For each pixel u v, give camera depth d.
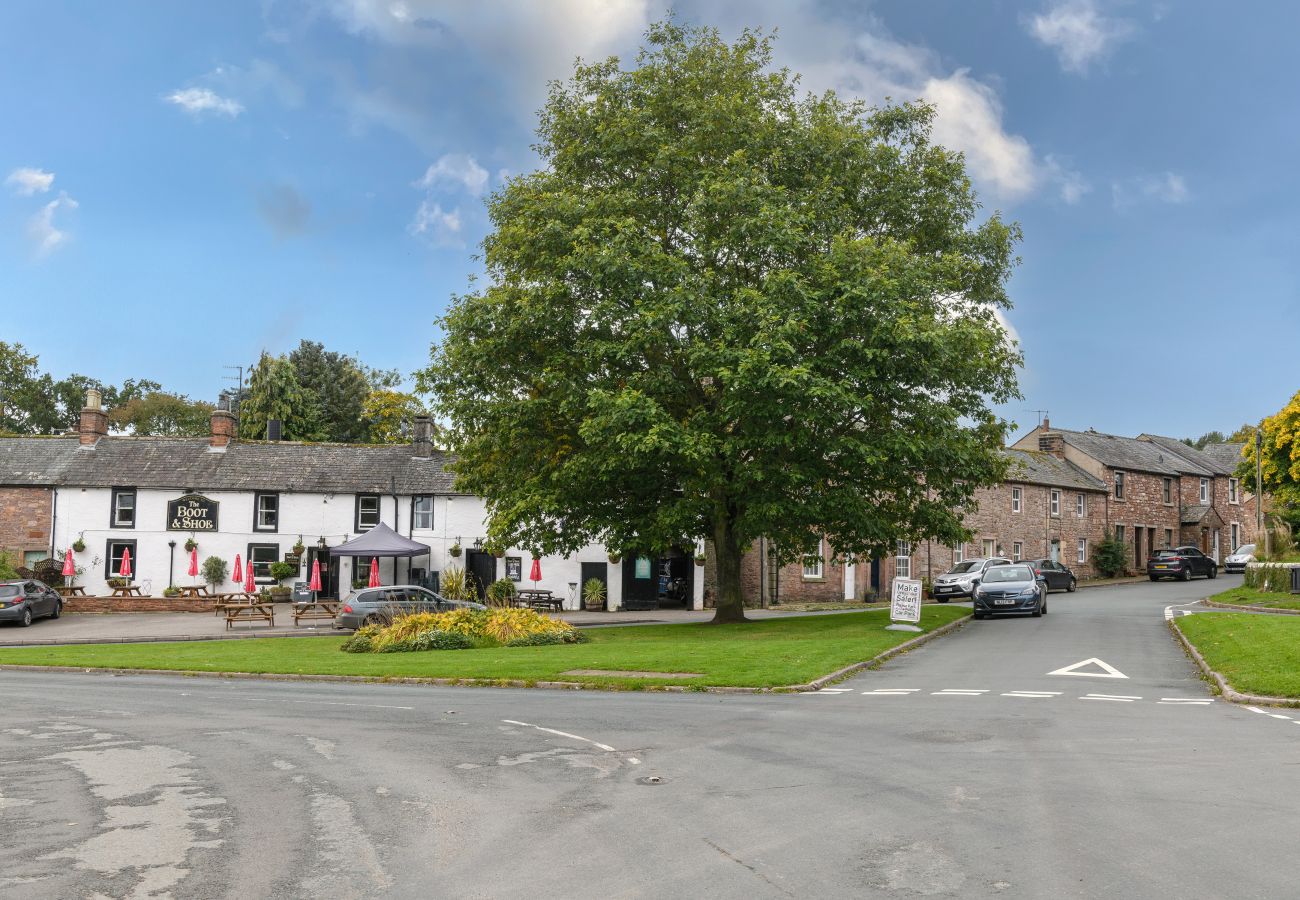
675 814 8.36
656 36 29.39
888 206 28.80
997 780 9.42
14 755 11.67
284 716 14.73
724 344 24.70
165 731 13.41
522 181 29.73
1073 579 46.88
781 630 27.44
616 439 24.83
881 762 10.37
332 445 48.66
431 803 8.95
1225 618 24.91
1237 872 6.63
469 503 45.66
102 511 45.38
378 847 7.56
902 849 7.24
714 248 26.03
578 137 29.16
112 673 22.12
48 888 6.66
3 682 20.33
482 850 7.43
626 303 26.84
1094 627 26.94
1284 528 38.47
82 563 45.06
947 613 31.47
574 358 27.25
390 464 47.34
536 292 26.95
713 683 17.06
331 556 45.78
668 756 10.91
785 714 13.89
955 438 27.08
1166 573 55.41
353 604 31.50
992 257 30.39
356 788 9.62
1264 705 14.15
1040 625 27.98
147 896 6.49
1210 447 78.00
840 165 28.19
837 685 17.06
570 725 13.32
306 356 76.38
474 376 28.38
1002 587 31.11
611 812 8.48
